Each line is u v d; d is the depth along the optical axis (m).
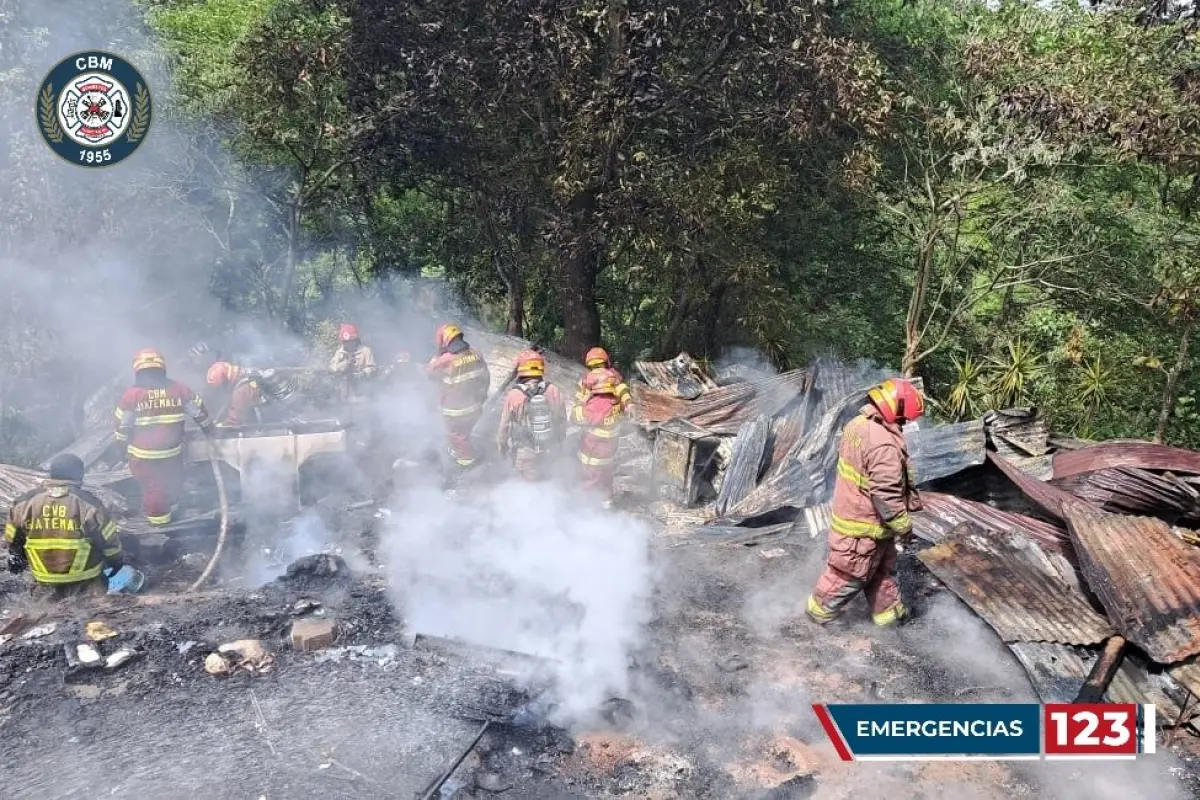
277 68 13.48
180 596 5.86
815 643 5.45
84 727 4.39
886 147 15.06
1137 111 12.13
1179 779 4.23
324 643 5.19
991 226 16.02
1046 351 17.31
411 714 4.56
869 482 5.18
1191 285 13.90
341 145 14.24
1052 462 7.68
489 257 18.17
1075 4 15.32
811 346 16.14
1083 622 5.27
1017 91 13.05
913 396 5.19
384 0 12.95
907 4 15.59
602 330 19.89
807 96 12.65
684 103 13.61
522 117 14.98
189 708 4.57
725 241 14.02
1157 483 6.61
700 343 17.38
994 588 5.59
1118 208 15.17
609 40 13.27
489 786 4.06
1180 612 5.13
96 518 5.72
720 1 12.51
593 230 13.48
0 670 4.82
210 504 7.85
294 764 4.14
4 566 6.33
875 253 17.73
